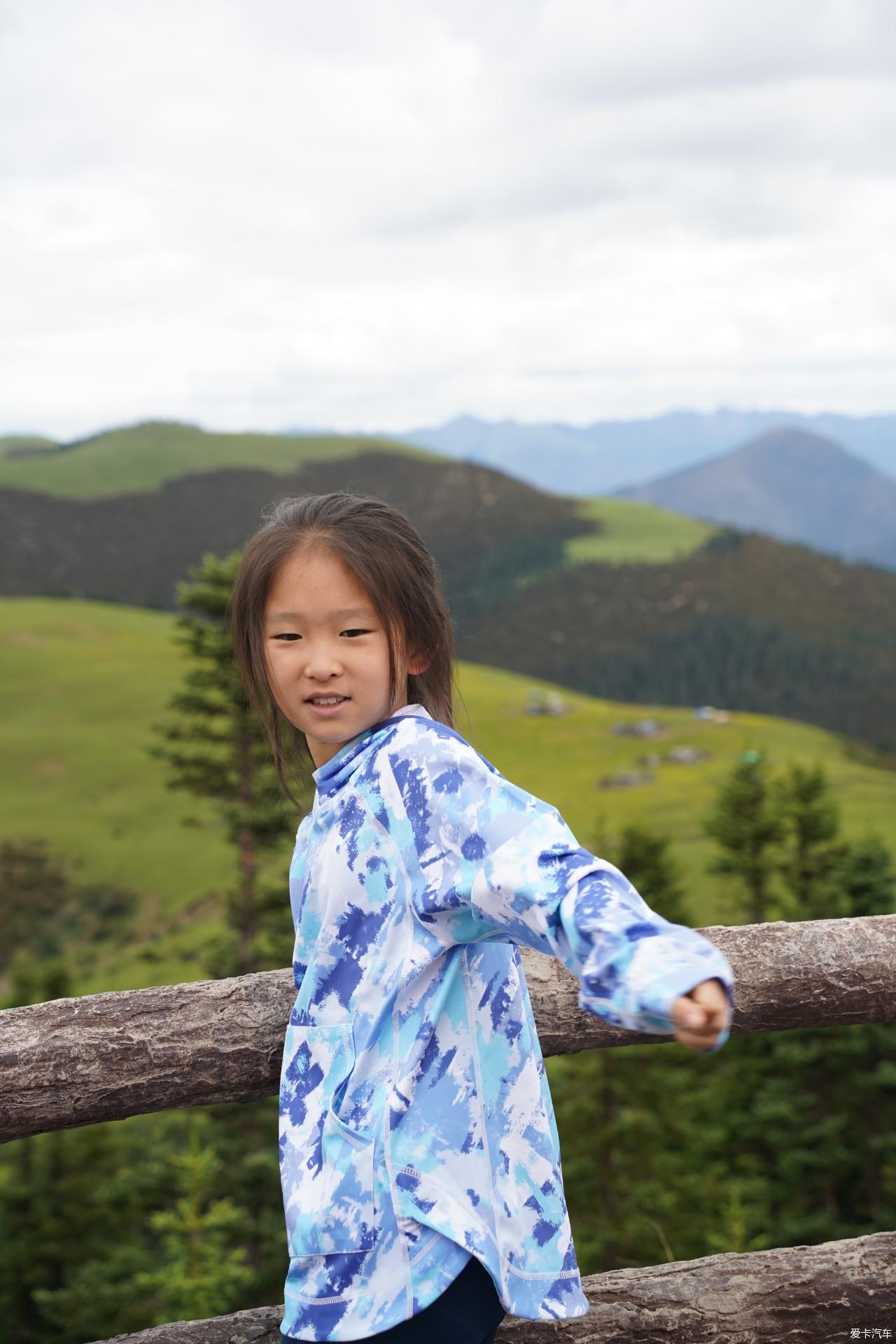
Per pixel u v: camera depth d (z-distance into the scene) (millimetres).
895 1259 1961
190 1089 1703
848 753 98125
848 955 1945
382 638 1400
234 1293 15695
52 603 156000
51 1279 22219
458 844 1268
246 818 23656
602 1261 20156
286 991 1758
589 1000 1056
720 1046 1012
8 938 72188
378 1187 1312
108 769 97625
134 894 78188
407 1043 1345
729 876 29406
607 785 87938
